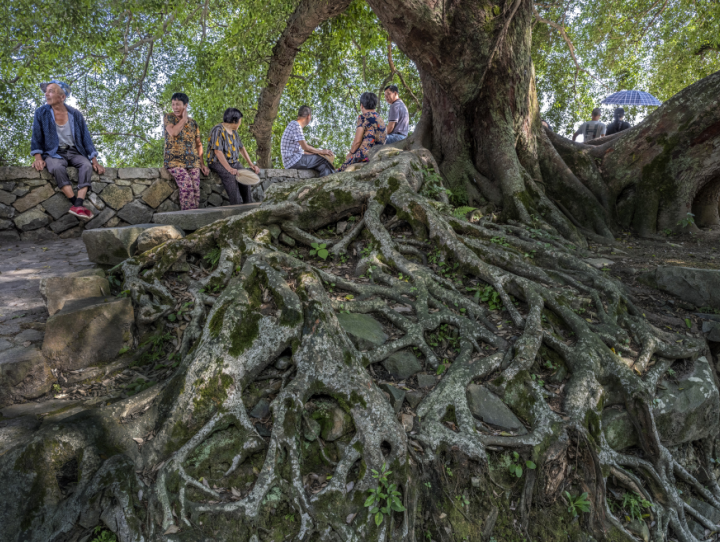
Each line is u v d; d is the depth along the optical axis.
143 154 15.52
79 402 2.71
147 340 3.27
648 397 2.96
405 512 2.29
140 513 2.20
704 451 3.36
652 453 2.94
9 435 2.31
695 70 11.20
